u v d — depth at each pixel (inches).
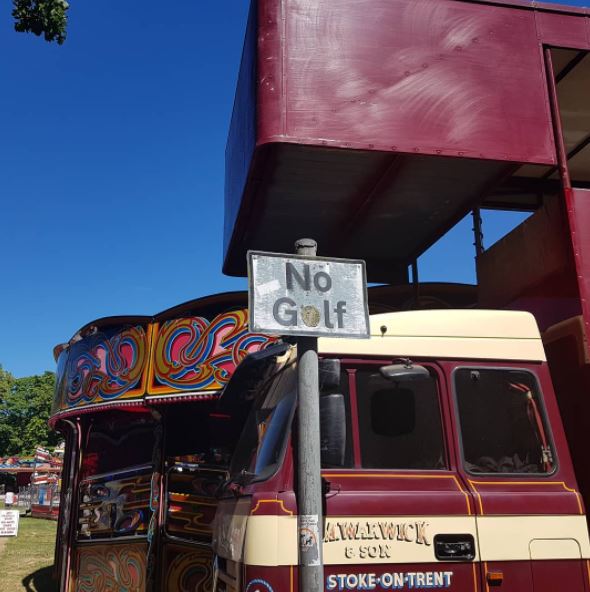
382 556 146.4
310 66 197.0
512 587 149.9
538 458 165.0
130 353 337.4
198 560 301.9
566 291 184.7
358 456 156.9
